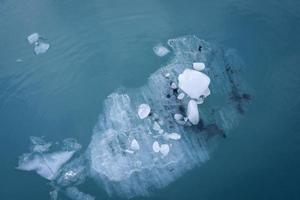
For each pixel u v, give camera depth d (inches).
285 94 220.1
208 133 211.5
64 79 243.8
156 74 242.8
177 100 229.8
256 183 187.9
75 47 260.4
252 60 240.7
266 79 229.5
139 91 236.4
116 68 246.8
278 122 209.5
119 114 226.7
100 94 236.1
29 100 235.8
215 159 200.4
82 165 205.8
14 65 254.1
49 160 207.8
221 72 238.4
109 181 198.1
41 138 218.4
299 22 258.1
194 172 196.7
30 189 198.1
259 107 217.9
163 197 189.2
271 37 251.6
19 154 212.7
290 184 185.5
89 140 216.8
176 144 209.9
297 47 243.8
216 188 188.5
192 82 226.7
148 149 209.8
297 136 202.4
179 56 250.7
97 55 254.8
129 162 204.8
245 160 197.3
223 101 224.8
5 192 198.2
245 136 207.2
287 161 193.8
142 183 195.6
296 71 229.5
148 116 224.2
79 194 193.6
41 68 250.8
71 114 227.8
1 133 222.2
